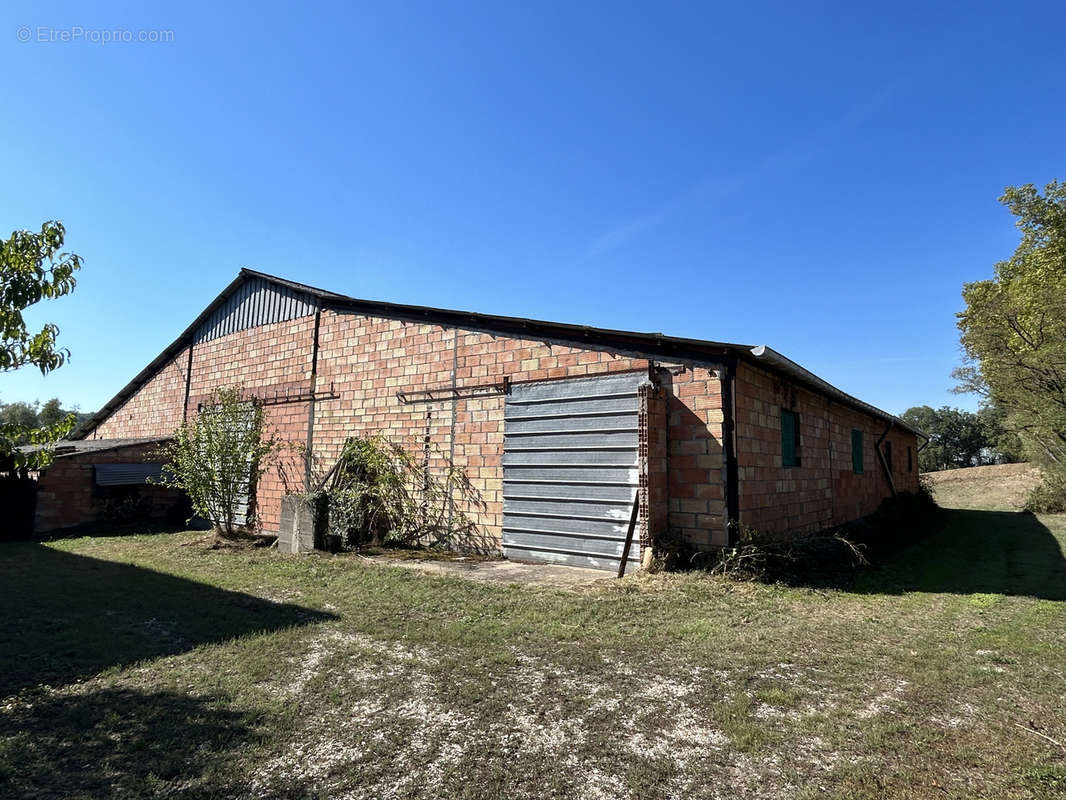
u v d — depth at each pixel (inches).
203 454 467.2
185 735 126.4
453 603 240.7
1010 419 832.3
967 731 126.4
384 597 254.4
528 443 357.1
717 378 299.0
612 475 316.5
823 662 169.6
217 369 619.8
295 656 178.1
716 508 292.2
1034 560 374.0
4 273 162.7
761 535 287.7
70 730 128.9
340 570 319.3
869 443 609.9
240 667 168.1
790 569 283.9
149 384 738.8
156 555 396.5
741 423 302.4
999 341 774.5
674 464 308.5
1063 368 708.0
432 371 417.4
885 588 275.9
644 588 257.1
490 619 216.5
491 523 370.0
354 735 126.3
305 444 502.3
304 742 123.6
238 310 606.2
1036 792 102.7
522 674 160.6
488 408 381.7
